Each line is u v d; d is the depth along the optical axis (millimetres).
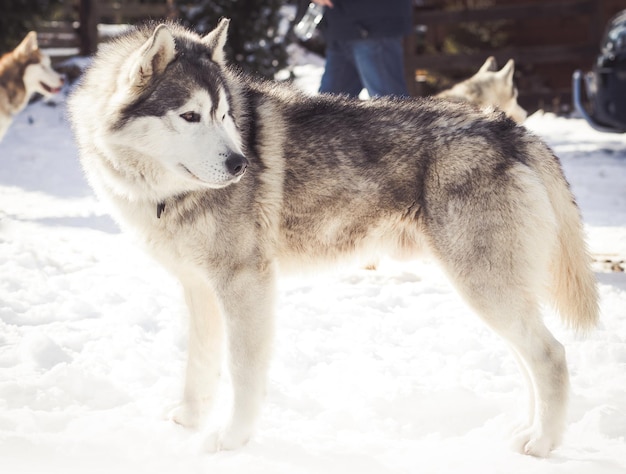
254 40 13031
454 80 15492
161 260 3330
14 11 14047
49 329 4297
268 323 3188
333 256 3443
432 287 5109
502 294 3127
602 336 4141
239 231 3176
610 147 11000
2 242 6090
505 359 3881
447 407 3373
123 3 16203
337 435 3152
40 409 3312
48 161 10344
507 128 3312
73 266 5500
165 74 3090
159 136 3074
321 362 3922
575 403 3352
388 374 3707
